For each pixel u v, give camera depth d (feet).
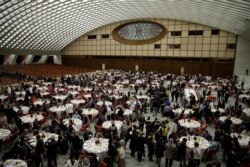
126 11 126.21
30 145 32.99
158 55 147.23
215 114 50.98
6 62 163.63
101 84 87.40
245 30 95.25
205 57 135.13
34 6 98.07
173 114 54.44
